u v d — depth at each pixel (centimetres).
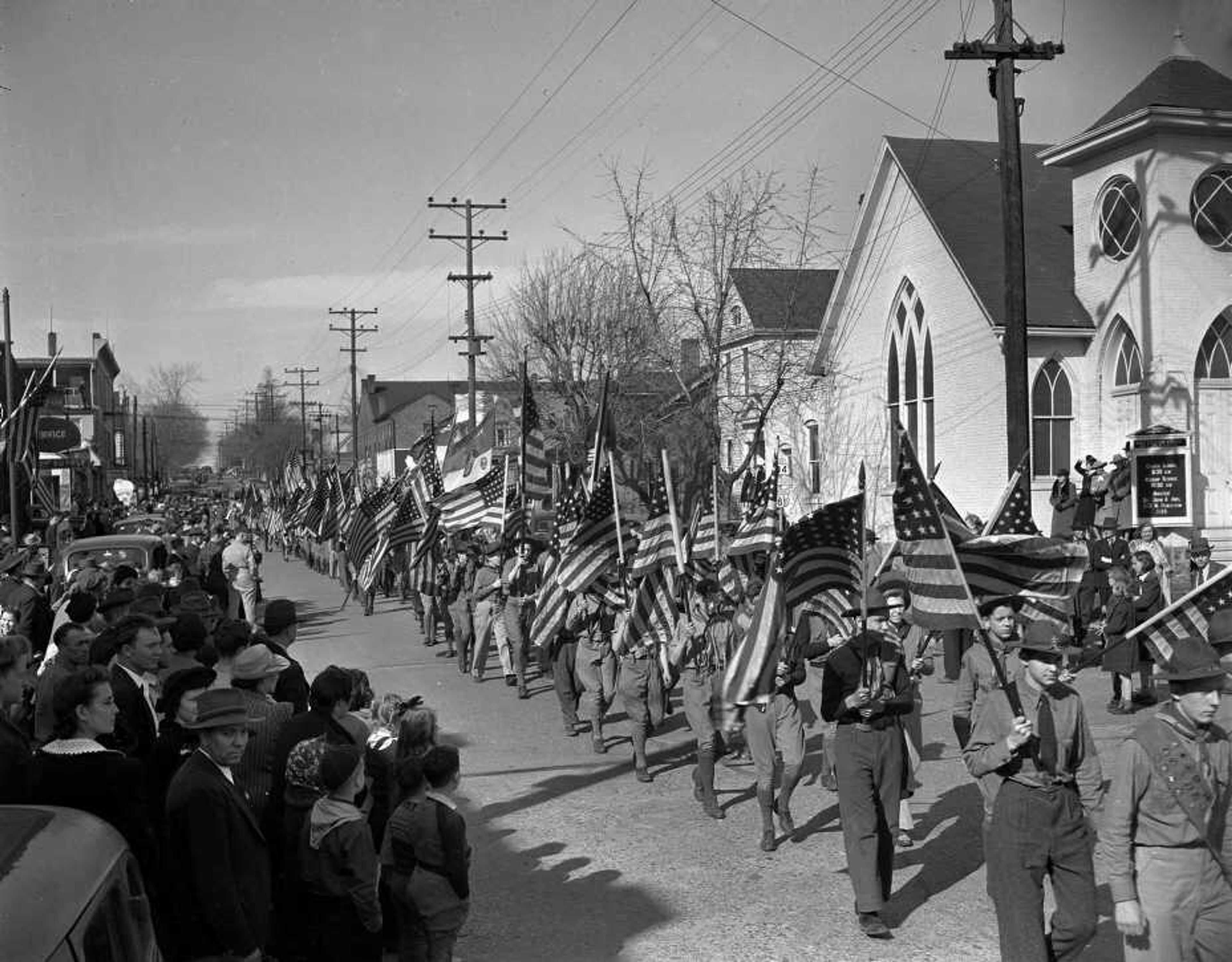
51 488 3994
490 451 2956
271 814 603
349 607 2994
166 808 531
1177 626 674
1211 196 2398
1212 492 2370
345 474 3394
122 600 1014
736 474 2898
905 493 712
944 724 1331
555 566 1350
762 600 824
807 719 1380
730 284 3112
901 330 2991
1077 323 2509
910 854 862
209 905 510
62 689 557
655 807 1024
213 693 540
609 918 749
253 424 13562
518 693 1616
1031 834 581
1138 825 513
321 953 561
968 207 2838
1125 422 2464
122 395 10662
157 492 9175
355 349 6962
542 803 1048
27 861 335
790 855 873
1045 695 591
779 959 673
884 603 780
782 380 3095
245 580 2430
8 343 2877
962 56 1712
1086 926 582
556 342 3603
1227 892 510
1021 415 1706
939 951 677
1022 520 990
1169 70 2411
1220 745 517
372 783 707
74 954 305
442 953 596
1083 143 2497
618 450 2792
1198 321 2381
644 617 1129
